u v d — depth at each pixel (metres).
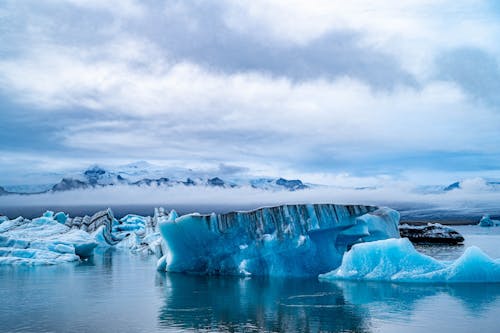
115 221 74.00
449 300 19.30
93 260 40.31
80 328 16.23
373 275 23.95
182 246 28.89
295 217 26.27
